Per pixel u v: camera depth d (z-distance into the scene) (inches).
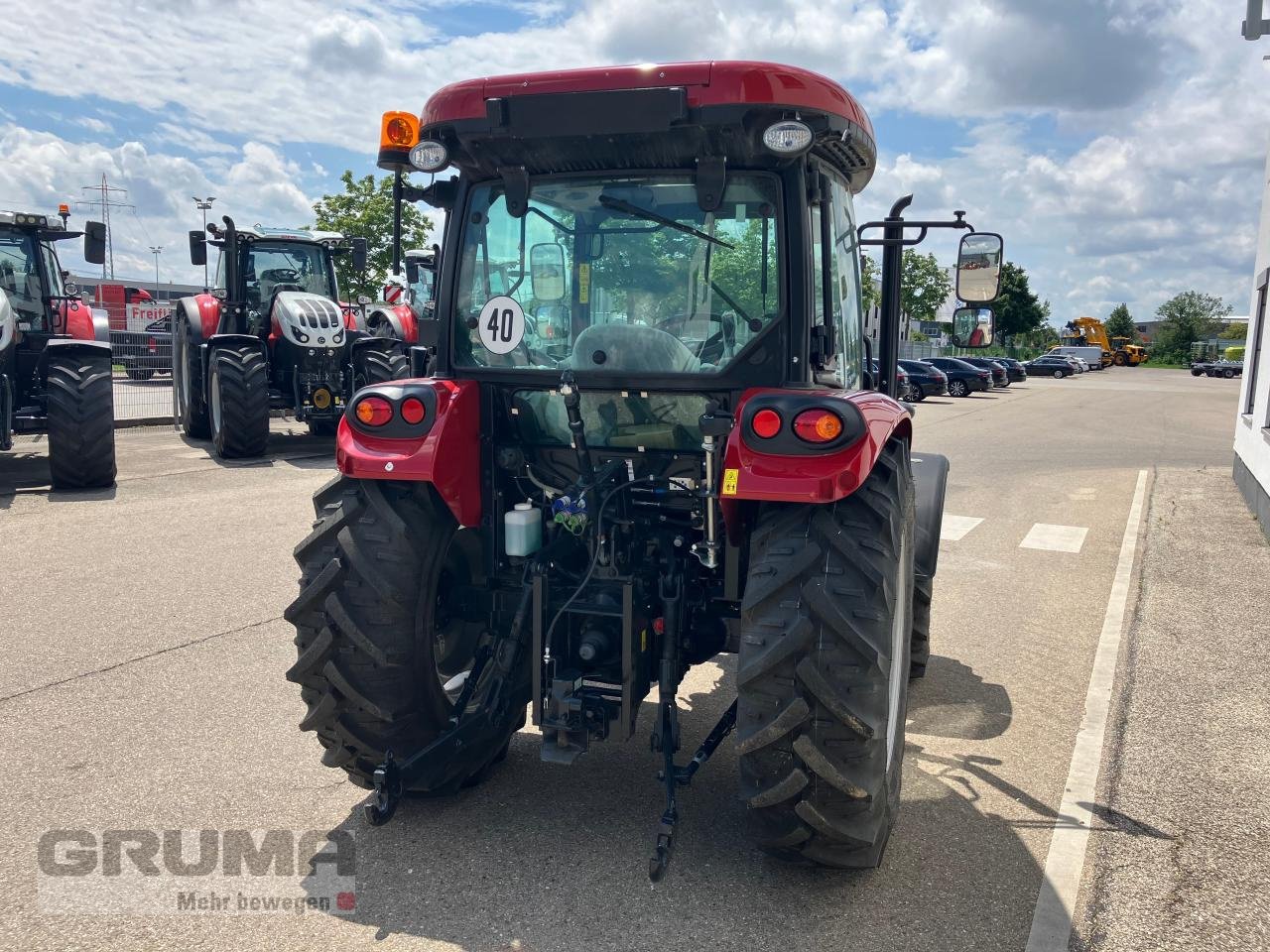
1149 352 4156.0
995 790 147.8
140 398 739.4
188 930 108.0
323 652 120.7
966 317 156.9
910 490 135.8
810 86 115.2
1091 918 113.4
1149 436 780.0
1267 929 112.0
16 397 396.5
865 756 107.3
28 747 155.6
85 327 404.5
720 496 110.8
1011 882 121.0
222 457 474.3
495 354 133.6
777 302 123.1
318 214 1002.1
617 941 106.7
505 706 131.7
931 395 1417.3
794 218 121.3
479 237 134.6
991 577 292.5
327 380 495.2
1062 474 534.9
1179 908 115.9
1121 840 132.3
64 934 107.0
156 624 219.3
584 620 124.2
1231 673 202.4
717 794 143.2
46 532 308.2
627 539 131.3
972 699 188.7
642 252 127.3
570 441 137.7
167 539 301.3
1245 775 153.4
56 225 396.8
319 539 123.6
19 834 128.8
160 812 135.3
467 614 140.4
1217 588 276.4
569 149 122.6
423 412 124.6
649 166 125.2
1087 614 252.4
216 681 185.2
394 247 137.9
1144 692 190.9
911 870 123.3
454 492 126.6
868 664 105.5
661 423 132.3
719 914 112.2
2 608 228.4
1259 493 390.6
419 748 130.3
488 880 118.9
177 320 581.9
